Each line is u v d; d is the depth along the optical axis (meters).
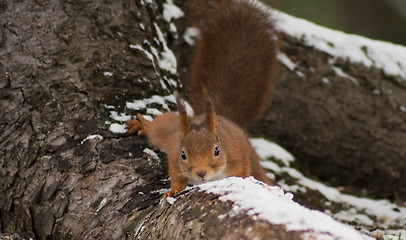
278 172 11.42
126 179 8.17
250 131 12.69
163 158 8.88
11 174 8.79
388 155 12.93
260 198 5.69
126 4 10.47
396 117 12.88
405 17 20.89
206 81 10.85
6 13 9.74
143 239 6.78
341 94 12.77
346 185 12.99
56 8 9.84
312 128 12.83
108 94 9.52
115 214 7.65
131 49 10.10
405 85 12.97
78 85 9.38
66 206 8.05
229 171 8.43
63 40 9.67
